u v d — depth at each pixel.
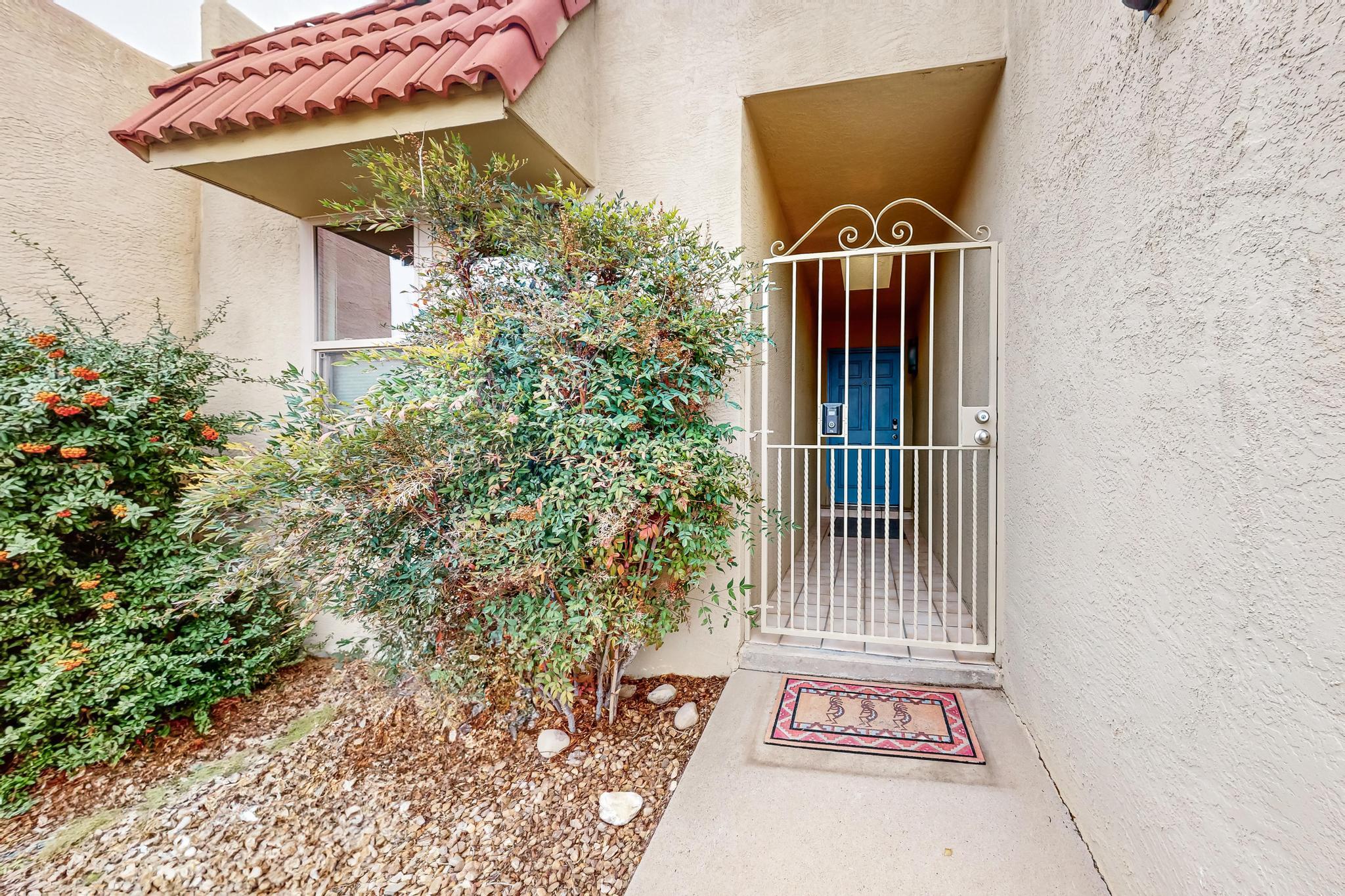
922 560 5.02
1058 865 1.65
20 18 3.10
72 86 3.31
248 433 3.38
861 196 4.14
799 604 3.72
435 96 2.37
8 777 2.34
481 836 1.97
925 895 1.59
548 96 2.61
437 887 1.77
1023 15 2.37
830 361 7.39
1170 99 1.27
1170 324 1.27
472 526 2.04
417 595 2.13
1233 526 1.06
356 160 2.65
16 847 2.08
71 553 2.81
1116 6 1.52
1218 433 1.10
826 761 2.16
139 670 2.63
